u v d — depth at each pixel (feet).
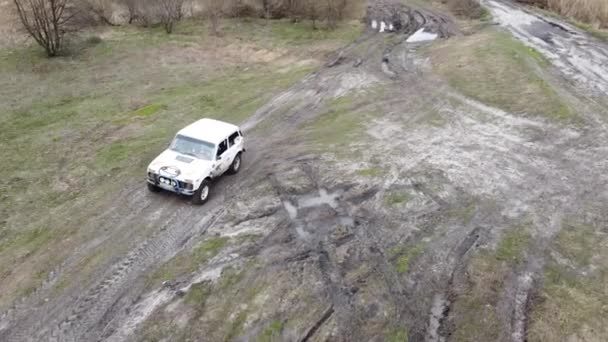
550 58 97.86
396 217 48.01
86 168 55.26
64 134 64.03
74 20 117.29
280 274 39.27
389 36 124.77
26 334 32.68
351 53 109.09
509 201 51.39
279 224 46.09
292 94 83.20
